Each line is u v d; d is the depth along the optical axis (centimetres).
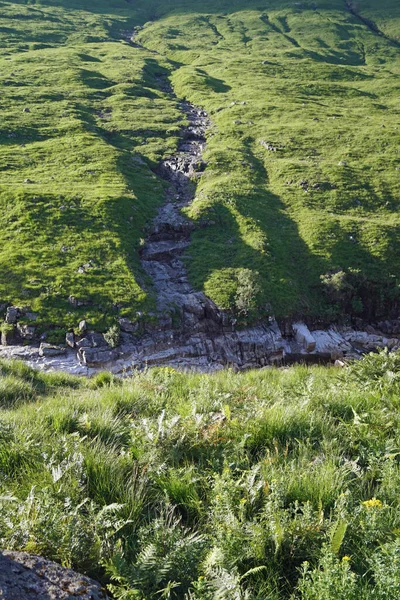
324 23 19800
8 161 7050
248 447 629
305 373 1205
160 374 1177
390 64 16275
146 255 5544
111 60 13275
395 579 362
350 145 8338
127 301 4644
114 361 4172
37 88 10262
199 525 468
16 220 5597
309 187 7056
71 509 450
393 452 614
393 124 9350
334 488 507
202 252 5653
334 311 5253
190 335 4656
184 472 543
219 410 771
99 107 9669
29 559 359
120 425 723
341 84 12656
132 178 6981
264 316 4894
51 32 15975
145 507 491
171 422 640
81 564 390
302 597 371
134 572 381
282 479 501
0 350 4216
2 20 16625
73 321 4422
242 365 4553
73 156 7312
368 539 427
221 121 9394
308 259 5734
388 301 5525
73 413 744
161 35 17675
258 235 5853
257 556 412
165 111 9694
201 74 12400
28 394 1216
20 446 568
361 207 6731
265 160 7869
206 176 7238
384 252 5809
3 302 4556
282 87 11725
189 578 388
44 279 4816
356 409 768
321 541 431
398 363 1014
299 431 667
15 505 443
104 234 5519
